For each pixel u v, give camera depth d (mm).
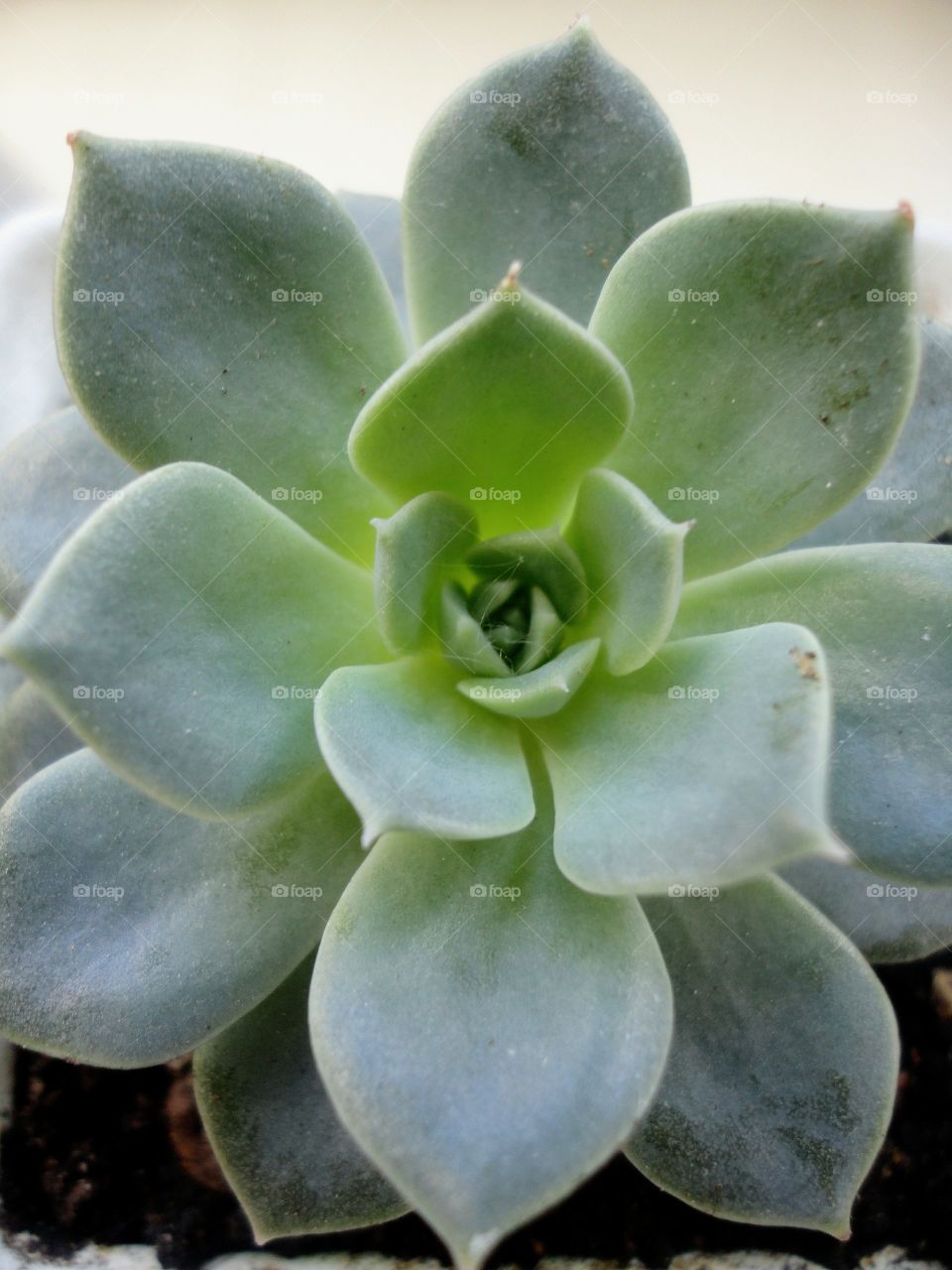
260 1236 85
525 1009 75
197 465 77
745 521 86
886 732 82
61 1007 81
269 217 85
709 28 168
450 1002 75
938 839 79
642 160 94
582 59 91
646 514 76
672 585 75
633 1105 70
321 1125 87
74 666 68
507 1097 71
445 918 79
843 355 80
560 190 94
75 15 166
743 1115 84
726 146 165
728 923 88
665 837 68
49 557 102
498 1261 93
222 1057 88
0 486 104
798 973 86
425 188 93
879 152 163
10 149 163
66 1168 97
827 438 83
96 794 87
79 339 82
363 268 89
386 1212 85
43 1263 93
